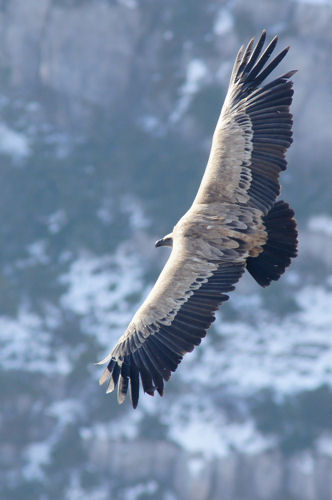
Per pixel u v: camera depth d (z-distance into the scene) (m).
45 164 90.44
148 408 58.94
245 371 63.53
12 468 56.12
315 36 88.19
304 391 60.97
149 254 82.44
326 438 56.94
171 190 88.94
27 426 58.91
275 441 55.78
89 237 83.81
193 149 91.25
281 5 90.44
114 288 77.62
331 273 77.31
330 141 84.69
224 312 71.06
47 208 87.69
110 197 88.50
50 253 82.69
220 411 59.09
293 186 84.56
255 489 53.62
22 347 67.44
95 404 59.25
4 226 85.62
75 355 66.19
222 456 54.72
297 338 69.06
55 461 55.75
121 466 55.00
